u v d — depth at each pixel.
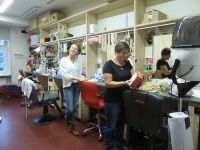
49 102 3.65
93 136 3.07
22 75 5.16
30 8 5.08
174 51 1.57
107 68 2.16
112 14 3.65
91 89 2.84
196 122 2.15
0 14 5.66
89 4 4.23
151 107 1.69
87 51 3.80
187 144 1.51
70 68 3.09
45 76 4.89
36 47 6.07
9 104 5.16
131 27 2.95
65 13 5.03
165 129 1.68
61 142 2.86
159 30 2.84
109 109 2.23
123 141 2.51
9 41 6.56
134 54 2.89
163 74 2.67
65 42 4.58
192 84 1.65
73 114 3.22
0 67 6.59
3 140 2.92
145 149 2.52
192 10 2.53
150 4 2.98
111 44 3.41
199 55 1.44
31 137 3.03
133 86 2.02
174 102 1.81
